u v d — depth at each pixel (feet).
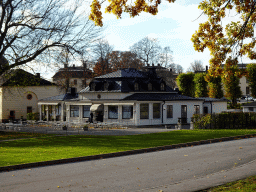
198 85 256.52
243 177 41.19
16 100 212.02
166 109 160.97
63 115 183.42
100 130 133.49
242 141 84.02
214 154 61.82
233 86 257.14
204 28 45.96
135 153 66.69
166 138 91.45
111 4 41.04
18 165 51.01
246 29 46.88
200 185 37.40
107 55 248.52
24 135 112.98
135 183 39.14
